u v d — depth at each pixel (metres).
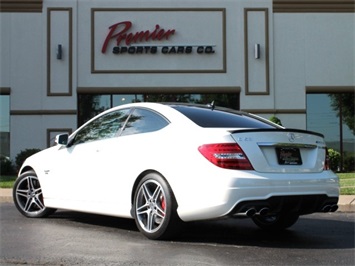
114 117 6.39
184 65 18.58
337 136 18.98
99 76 18.53
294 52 18.77
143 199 5.58
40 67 18.55
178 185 5.13
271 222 6.24
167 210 5.20
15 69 18.52
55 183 6.77
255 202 4.89
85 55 18.56
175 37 18.64
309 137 5.55
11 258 4.73
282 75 18.72
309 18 18.88
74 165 6.50
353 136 18.95
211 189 4.88
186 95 18.77
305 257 4.81
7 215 7.57
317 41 18.84
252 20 18.75
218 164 4.93
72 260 4.64
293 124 18.62
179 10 18.66
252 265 4.47
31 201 7.28
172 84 18.56
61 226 6.52
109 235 5.85
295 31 18.81
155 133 5.66
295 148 5.39
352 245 5.42
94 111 18.70
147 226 5.50
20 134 18.38
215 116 5.76
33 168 7.21
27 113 18.42
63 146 6.93
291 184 5.10
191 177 5.04
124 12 18.66
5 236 5.81
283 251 5.07
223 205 4.82
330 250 5.15
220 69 18.59
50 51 18.55
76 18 18.59
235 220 7.27
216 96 18.78
